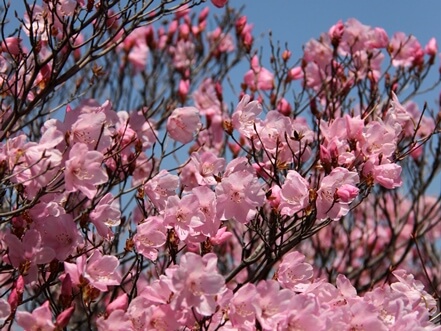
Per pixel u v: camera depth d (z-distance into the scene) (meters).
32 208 1.18
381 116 1.54
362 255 1.88
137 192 1.25
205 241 1.22
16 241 1.18
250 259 1.27
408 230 1.94
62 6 1.30
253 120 1.29
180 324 1.13
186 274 1.10
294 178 1.21
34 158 1.16
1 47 1.36
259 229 1.26
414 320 1.16
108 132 1.22
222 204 1.21
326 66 1.59
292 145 1.28
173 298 1.11
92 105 1.25
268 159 1.29
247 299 1.12
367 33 1.67
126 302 1.14
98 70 1.36
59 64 1.28
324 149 1.22
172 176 1.26
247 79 1.67
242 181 1.21
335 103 1.53
